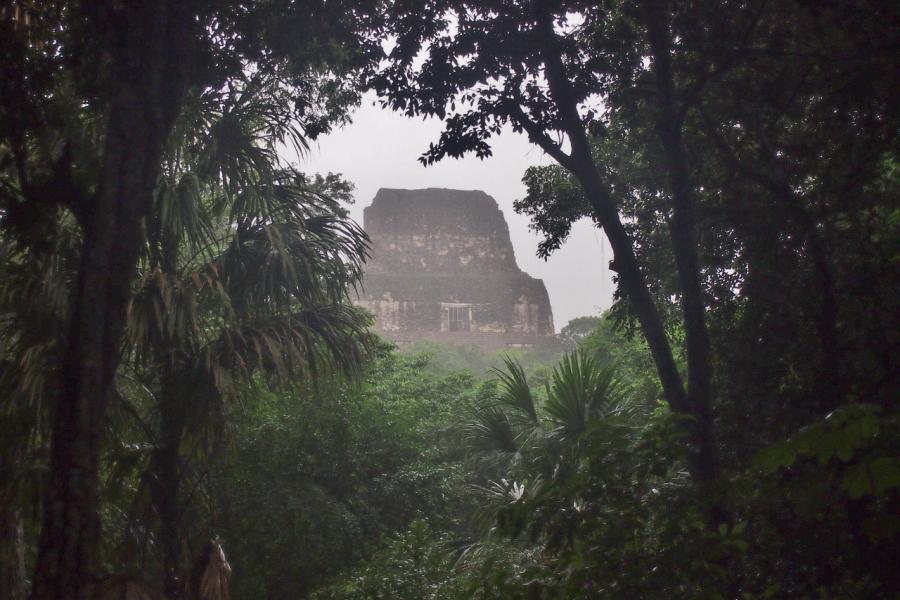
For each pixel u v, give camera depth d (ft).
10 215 23.11
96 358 20.48
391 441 51.80
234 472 43.96
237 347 30.14
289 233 32.48
